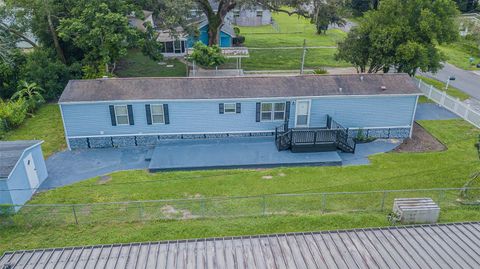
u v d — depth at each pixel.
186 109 19.69
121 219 14.07
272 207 14.72
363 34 26.38
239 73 32.28
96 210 14.62
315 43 43.75
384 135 21.25
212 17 36.84
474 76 32.22
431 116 23.83
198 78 20.59
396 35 24.95
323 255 9.69
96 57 28.00
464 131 21.70
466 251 9.84
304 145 19.00
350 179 16.92
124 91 19.58
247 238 10.48
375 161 18.62
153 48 30.58
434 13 25.22
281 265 9.34
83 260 9.55
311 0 34.50
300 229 13.43
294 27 54.12
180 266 9.36
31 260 9.55
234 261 9.52
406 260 9.48
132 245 10.19
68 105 18.91
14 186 14.60
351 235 10.56
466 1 56.59
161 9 37.19
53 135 21.44
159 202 15.08
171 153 19.05
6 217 14.06
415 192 15.66
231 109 19.89
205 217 14.14
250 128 20.58
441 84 29.88
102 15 25.48
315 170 17.80
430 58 25.36
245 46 41.88
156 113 19.70
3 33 27.11
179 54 38.19
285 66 34.59
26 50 34.94
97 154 19.53
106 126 19.78
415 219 13.70
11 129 21.98
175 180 16.88
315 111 20.27
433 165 18.06
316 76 21.00
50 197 15.63
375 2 59.38
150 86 19.95
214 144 19.98
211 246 10.15
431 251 9.84
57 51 29.09
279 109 20.11
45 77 26.19
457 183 16.48
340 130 19.19
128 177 17.20
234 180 16.86
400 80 21.02
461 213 14.40
